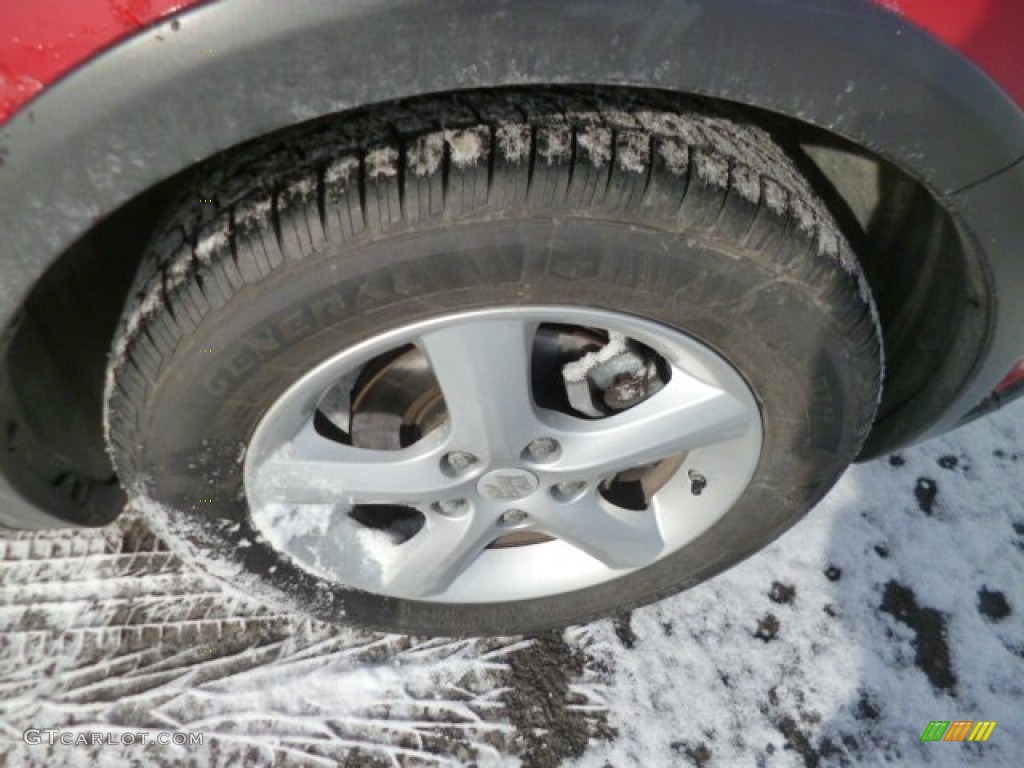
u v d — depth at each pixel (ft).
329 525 4.98
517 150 3.38
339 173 3.41
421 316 3.84
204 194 3.71
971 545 6.88
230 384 3.93
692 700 6.01
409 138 3.44
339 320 3.77
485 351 4.03
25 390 4.38
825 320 4.08
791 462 4.86
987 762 5.94
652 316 4.03
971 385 4.80
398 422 5.04
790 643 6.31
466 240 3.53
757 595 6.49
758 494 5.07
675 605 6.39
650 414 4.59
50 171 3.10
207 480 4.37
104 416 4.18
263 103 3.02
